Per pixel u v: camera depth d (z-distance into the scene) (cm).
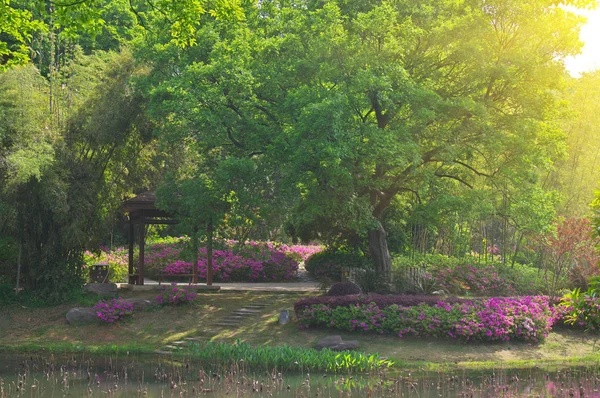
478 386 1449
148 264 3077
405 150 1883
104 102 2391
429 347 1894
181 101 1972
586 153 3158
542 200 2255
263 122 2161
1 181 2197
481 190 2170
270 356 1727
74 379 1516
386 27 1969
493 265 2820
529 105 2212
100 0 1327
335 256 3259
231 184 1998
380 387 1434
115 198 2625
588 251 2289
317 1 2116
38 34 2739
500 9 2155
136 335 2072
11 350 1920
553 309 2091
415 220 2209
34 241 2356
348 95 1925
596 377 1554
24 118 2166
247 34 2131
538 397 1312
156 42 2227
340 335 1978
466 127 2131
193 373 1593
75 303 2309
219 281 3125
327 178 1881
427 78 2159
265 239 2300
